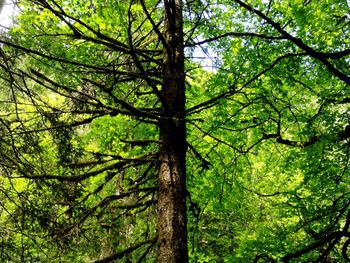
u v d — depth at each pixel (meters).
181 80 4.88
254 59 6.51
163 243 3.82
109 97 5.32
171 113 4.37
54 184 5.99
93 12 6.05
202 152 7.52
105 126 7.15
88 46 6.05
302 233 9.27
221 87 6.84
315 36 6.75
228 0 7.26
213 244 10.91
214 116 7.30
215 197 7.71
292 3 6.52
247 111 7.33
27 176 4.41
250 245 6.86
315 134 6.83
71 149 6.30
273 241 7.01
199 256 8.65
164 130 4.25
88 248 6.66
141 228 7.04
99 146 8.17
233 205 7.97
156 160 4.50
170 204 4.02
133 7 5.60
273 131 7.76
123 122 6.91
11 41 5.09
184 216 4.03
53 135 6.09
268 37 4.64
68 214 4.79
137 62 3.54
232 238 11.27
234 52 6.81
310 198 7.16
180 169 4.26
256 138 8.04
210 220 10.82
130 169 6.88
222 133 7.29
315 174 7.23
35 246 7.00
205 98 7.26
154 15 6.78
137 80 6.35
